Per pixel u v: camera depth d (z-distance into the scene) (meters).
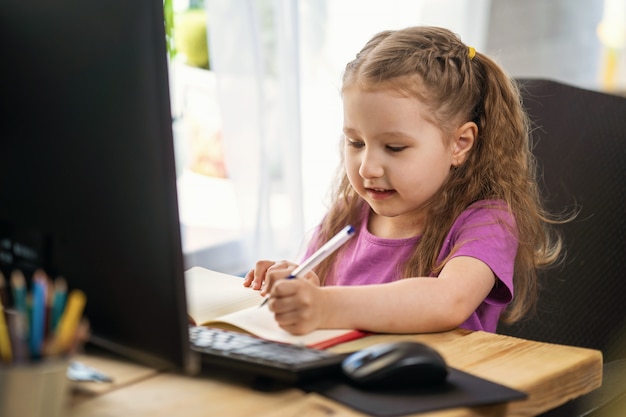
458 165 1.25
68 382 0.67
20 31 0.77
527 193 1.30
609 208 1.37
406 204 1.19
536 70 3.07
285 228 2.23
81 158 0.73
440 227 1.22
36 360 0.64
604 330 1.33
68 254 0.77
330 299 0.93
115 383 0.77
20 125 0.79
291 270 1.06
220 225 2.18
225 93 2.04
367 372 0.75
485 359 0.85
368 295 0.94
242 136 2.08
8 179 0.81
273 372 0.76
